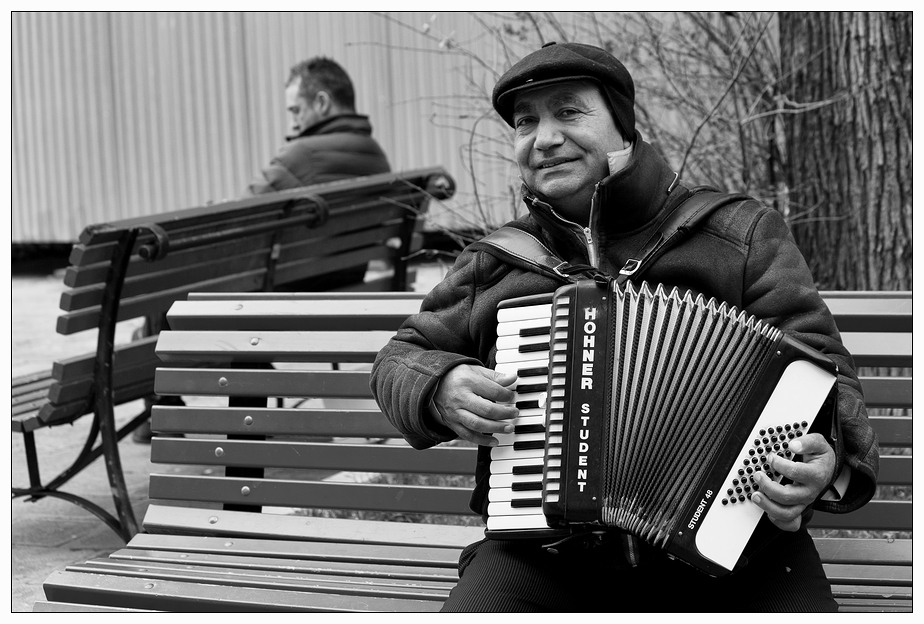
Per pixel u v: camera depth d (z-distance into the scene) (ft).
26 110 34.99
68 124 34.71
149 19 33.35
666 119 14.74
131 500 13.23
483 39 22.35
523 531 6.60
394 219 16.76
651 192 7.11
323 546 8.75
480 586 6.78
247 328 9.29
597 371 6.51
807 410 6.36
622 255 7.12
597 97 7.23
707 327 6.51
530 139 7.34
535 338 6.77
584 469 6.40
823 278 12.27
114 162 34.35
